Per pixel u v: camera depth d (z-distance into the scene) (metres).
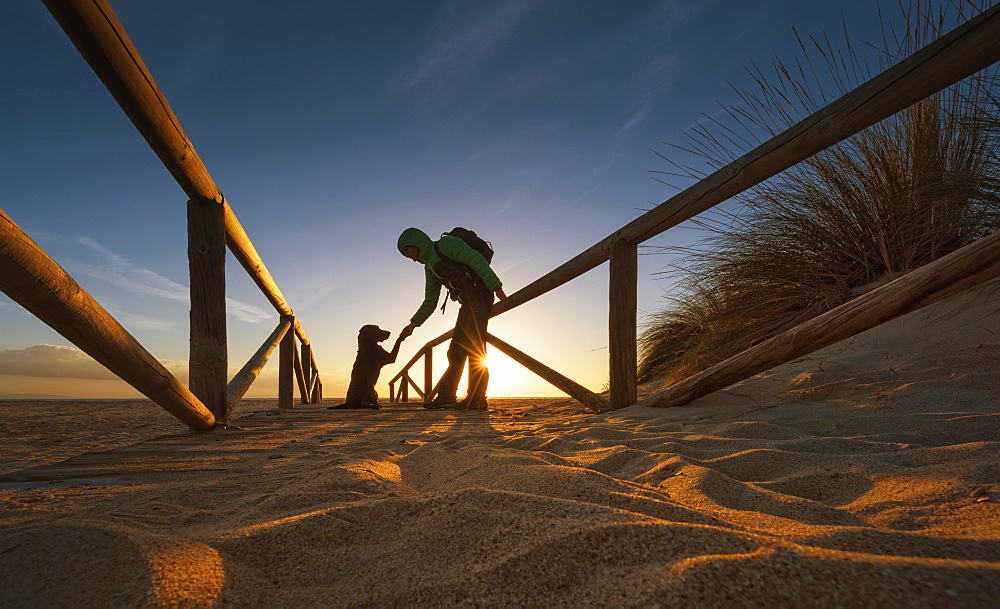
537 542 0.86
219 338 3.86
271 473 2.03
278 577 0.90
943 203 3.90
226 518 1.34
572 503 1.04
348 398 6.80
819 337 2.82
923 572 0.61
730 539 0.78
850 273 4.71
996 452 1.50
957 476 1.32
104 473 2.15
